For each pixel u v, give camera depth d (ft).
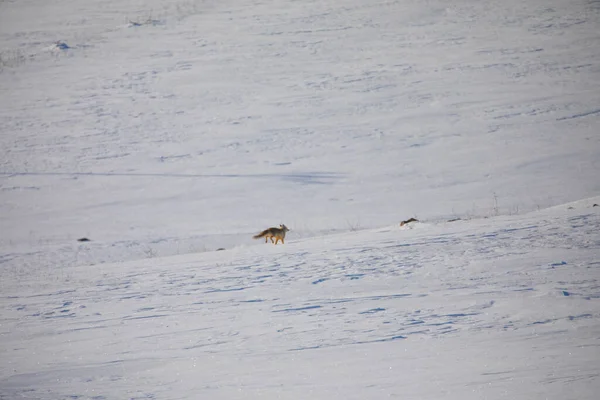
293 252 190.29
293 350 83.56
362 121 555.28
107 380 74.49
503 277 125.39
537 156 456.04
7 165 481.46
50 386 73.00
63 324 115.96
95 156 499.92
